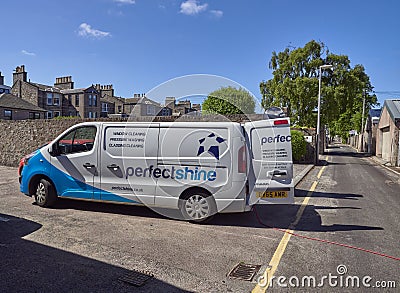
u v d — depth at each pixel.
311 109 30.55
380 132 27.64
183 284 3.76
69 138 6.94
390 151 22.08
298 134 19.86
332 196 9.51
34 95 42.44
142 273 4.00
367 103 49.81
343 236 5.63
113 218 6.33
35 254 4.51
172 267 4.19
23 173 7.21
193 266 4.24
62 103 46.22
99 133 6.63
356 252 4.87
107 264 4.23
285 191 6.27
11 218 6.20
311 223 6.43
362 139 43.31
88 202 7.52
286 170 6.30
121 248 4.79
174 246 4.92
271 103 32.78
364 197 9.41
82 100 46.47
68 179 6.80
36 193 7.12
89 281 3.77
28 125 14.19
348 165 20.34
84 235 5.32
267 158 6.30
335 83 32.44
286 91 30.88
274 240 5.33
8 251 4.59
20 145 14.45
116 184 6.46
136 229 5.69
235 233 5.64
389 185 12.05
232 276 3.99
